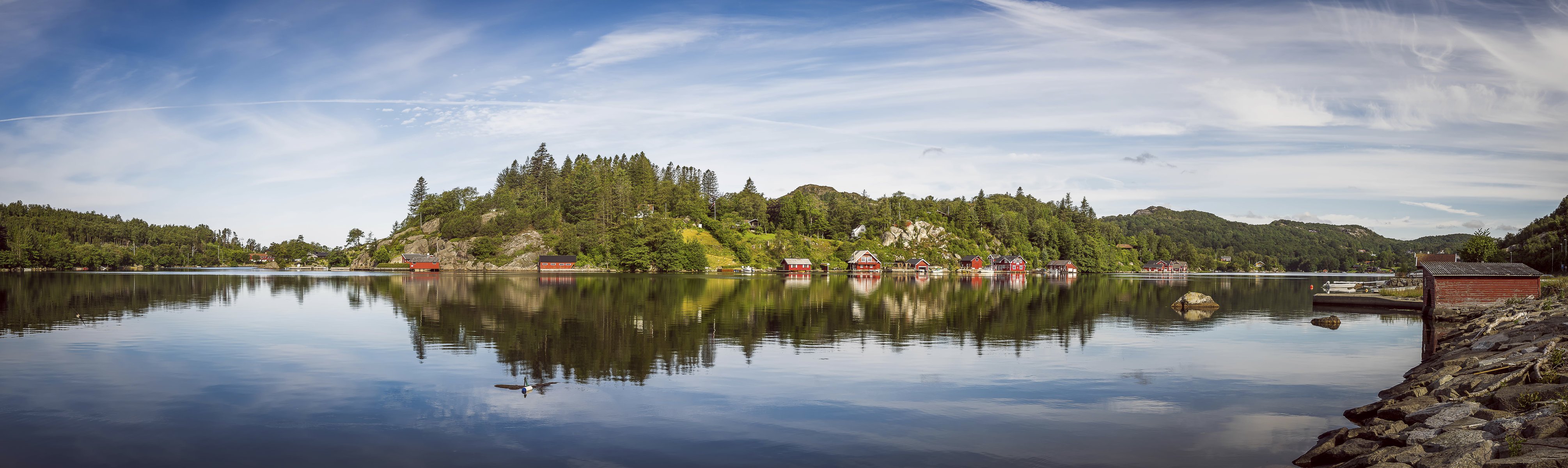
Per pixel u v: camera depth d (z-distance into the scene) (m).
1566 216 143.25
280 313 63.50
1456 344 43.28
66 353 40.12
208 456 22.17
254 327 52.81
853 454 22.55
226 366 36.38
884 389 31.77
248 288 105.44
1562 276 104.00
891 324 57.78
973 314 67.06
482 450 22.80
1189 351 43.28
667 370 36.00
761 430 25.09
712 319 60.22
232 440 23.67
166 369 35.56
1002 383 33.19
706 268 198.50
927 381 33.66
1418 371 34.06
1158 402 29.53
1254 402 29.45
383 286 111.19
